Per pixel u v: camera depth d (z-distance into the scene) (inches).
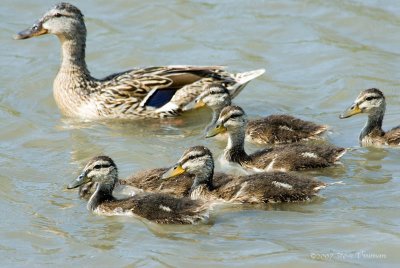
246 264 516.1
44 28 764.6
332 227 555.2
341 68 822.5
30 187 623.2
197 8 935.7
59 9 762.2
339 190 606.5
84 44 768.9
